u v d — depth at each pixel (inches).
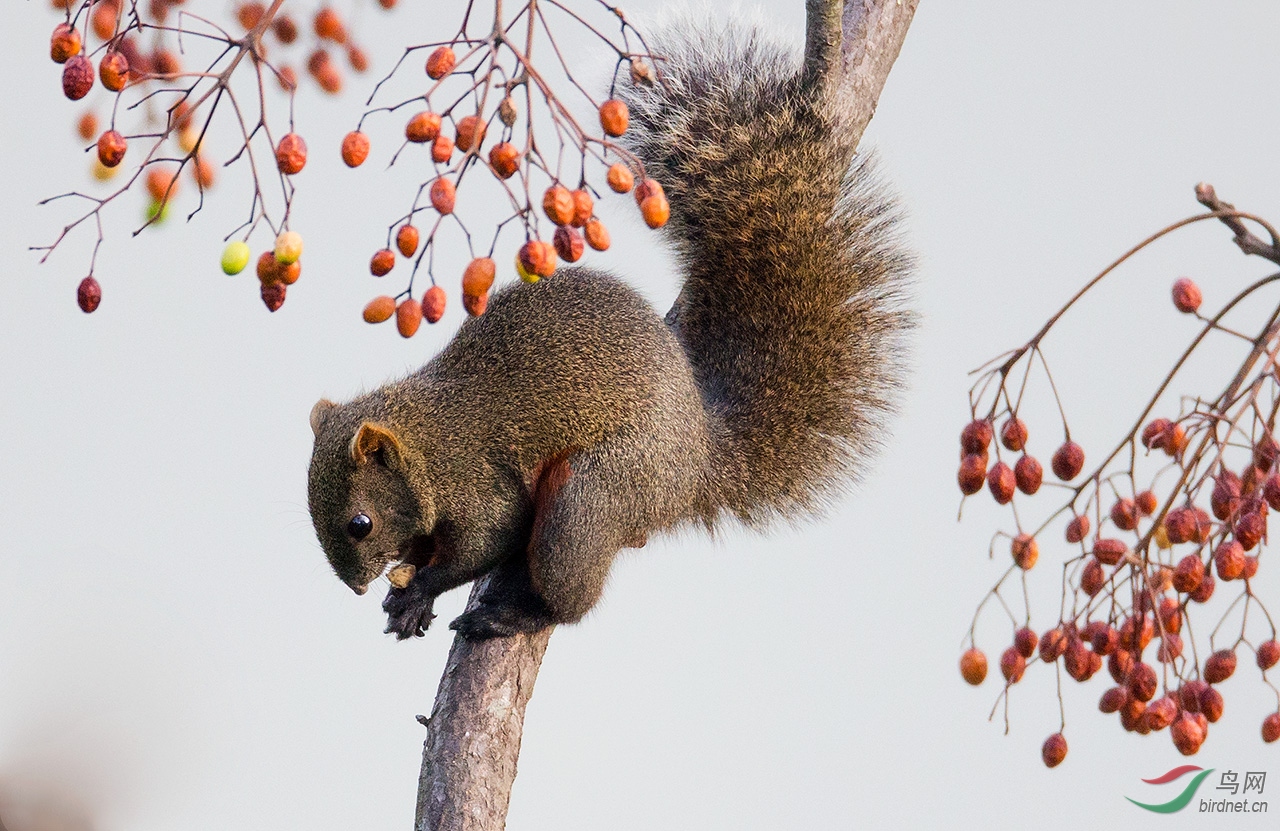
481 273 241.8
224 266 233.5
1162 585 311.3
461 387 423.2
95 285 248.4
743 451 457.1
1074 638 312.5
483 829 358.3
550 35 238.5
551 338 419.5
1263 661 302.2
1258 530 280.5
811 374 468.8
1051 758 315.6
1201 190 274.5
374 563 424.2
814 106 469.1
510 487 417.7
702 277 478.3
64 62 243.8
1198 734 296.8
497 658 385.1
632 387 411.2
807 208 471.2
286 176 237.1
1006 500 304.0
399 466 413.4
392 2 297.3
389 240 251.6
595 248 243.6
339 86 294.8
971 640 313.6
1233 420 275.4
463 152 251.8
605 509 403.2
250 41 235.6
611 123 254.1
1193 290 286.0
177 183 265.4
